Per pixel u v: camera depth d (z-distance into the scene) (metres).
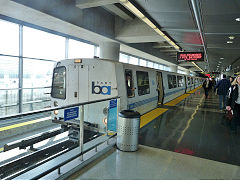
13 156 3.29
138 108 6.45
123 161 3.37
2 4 5.46
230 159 3.68
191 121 6.74
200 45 11.79
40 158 3.27
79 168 3.06
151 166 3.23
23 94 8.32
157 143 4.41
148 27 9.72
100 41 11.00
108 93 4.71
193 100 12.87
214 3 5.22
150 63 23.81
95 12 8.79
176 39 10.59
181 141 4.62
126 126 3.73
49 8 6.36
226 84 9.09
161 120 6.71
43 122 5.36
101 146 3.89
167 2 5.51
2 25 7.24
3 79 7.44
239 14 5.90
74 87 4.97
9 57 7.59
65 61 5.07
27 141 3.49
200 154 3.88
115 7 8.40
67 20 7.16
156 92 8.58
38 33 8.81
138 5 5.89
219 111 8.84
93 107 4.58
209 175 3.01
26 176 2.80
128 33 10.17
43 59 9.19
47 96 9.70
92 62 4.84
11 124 5.59
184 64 26.05
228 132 5.51
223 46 11.40
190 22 7.23
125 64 5.50
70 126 3.99
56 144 3.70
